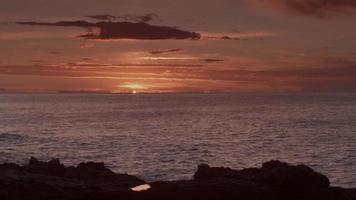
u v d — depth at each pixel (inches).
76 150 2554.1
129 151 2513.5
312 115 5792.3
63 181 855.7
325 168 1990.7
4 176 834.8
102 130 3860.7
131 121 4874.5
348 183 1669.5
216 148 2699.3
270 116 5649.6
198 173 883.4
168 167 1956.2
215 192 775.1
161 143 2930.6
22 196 749.3
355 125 4269.2
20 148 2593.5
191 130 3890.3
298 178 802.2
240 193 776.3
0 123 4596.5
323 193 802.2
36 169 982.4
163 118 5339.6
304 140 3112.7
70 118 5300.2
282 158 2342.5
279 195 792.3
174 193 775.1
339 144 2861.7
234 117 5487.2
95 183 860.0
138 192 778.2
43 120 4990.2
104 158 2233.0
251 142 3024.1
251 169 884.6
